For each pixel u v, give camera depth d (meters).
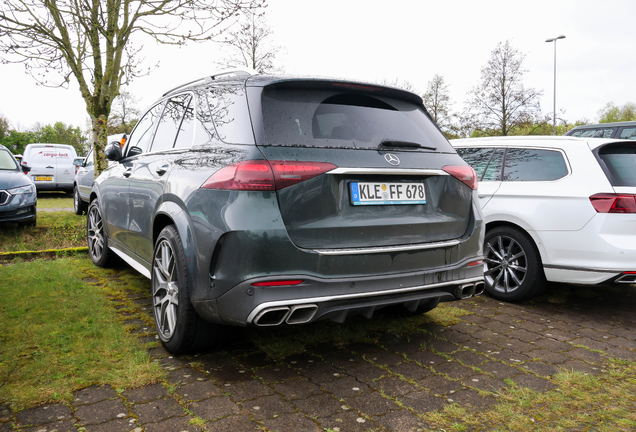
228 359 2.86
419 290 2.74
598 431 2.14
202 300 2.52
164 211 2.94
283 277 2.35
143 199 3.53
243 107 2.66
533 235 4.26
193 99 3.34
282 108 2.62
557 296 4.70
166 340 2.91
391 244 2.69
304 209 2.44
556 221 4.11
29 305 3.63
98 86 7.21
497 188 4.64
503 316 3.98
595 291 4.94
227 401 2.32
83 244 6.51
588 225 3.94
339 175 2.55
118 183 4.32
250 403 2.31
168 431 2.04
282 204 2.39
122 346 2.92
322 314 2.46
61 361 2.67
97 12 6.73
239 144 2.53
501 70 27.95
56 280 4.41
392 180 2.74
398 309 3.85
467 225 3.08
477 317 3.92
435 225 2.88
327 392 2.45
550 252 4.16
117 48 7.15
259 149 2.44
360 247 2.57
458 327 3.62
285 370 2.72
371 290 2.54
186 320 2.70
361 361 2.89
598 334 3.55
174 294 2.85
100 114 7.39
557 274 4.14
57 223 8.56
